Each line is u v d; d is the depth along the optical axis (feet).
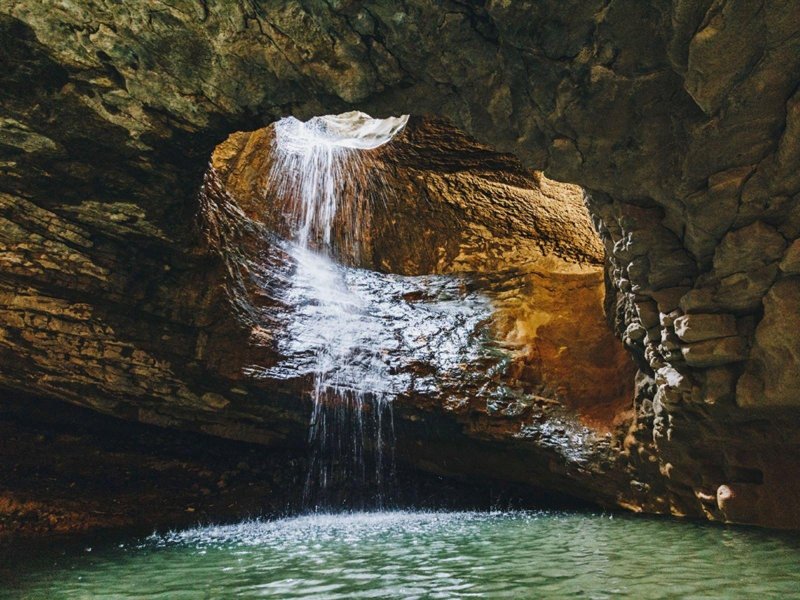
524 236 37.17
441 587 12.77
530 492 29.12
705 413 19.25
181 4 13.99
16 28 15.08
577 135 14.47
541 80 13.56
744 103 12.55
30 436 26.63
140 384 25.48
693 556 15.42
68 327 23.35
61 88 16.78
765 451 19.30
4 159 18.90
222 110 16.98
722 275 16.08
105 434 28.09
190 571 15.35
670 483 22.90
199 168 20.47
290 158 37.40
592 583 12.82
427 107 15.40
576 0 11.85
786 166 13.42
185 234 23.22
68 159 19.10
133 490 26.73
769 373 16.62
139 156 19.16
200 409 27.17
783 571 13.62
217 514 26.12
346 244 38.52
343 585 13.24
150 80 16.28
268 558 16.78
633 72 12.90
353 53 14.30
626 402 25.99
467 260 36.96
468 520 24.14
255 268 29.89
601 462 25.54
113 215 21.38
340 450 30.25
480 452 28.89
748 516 20.01
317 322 30.17
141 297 24.00
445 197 38.88
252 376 26.89
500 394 28.58
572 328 29.91
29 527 22.85
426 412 28.63
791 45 11.46
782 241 14.67
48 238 21.40
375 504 29.45
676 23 11.50
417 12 13.01
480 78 14.10
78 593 13.37
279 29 14.17
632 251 17.08
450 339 31.04
